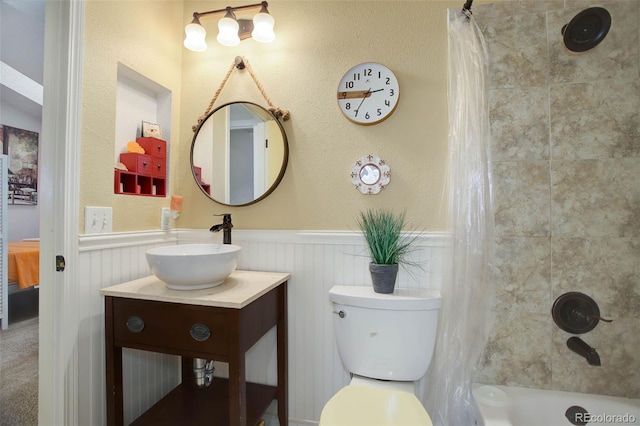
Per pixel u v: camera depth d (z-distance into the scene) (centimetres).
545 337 126
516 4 129
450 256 127
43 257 111
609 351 121
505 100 130
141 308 108
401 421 91
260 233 153
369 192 142
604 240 122
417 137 138
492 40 131
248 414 125
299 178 150
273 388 147
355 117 143
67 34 111
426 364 118
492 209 126
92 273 118
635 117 120
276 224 153
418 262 136
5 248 268
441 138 136
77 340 112
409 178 139
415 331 117
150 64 148
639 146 119
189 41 149
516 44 129
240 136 157
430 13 138
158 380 148
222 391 146
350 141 145
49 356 108
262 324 119
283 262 150
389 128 141
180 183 166
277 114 150
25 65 313
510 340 129
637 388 119
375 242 129
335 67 148
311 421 146
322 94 149
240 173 156
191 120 166
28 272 289
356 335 121
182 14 170
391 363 118
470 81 126
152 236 147
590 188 124
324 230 147
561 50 126
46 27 113
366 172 142
